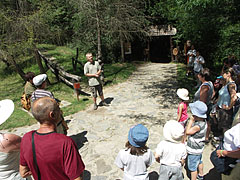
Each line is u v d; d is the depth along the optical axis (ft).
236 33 23.71
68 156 5.54
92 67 20.84
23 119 20.33
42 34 29.04
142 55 56.39
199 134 9.45
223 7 23.17
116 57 50.70
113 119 19.27
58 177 5.70
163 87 29.04
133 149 7.88
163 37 61.00
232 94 12.12
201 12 24.02
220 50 27.99
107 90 29.19
